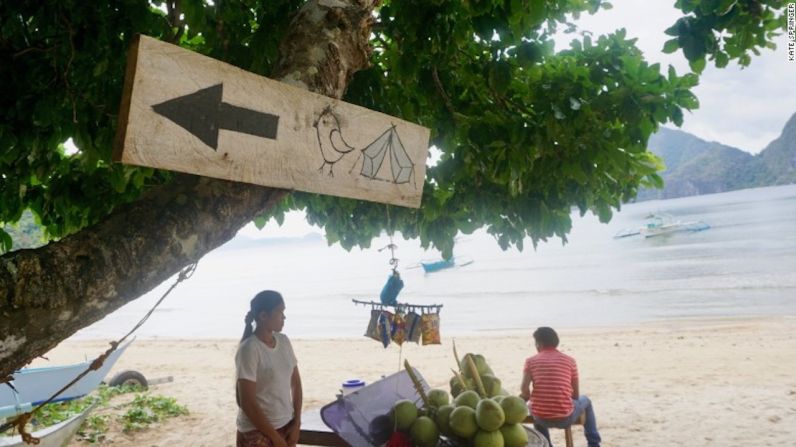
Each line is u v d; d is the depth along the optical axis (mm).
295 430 4059
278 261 154500
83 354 18344
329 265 100375
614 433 7914
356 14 1881
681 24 2514
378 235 4945
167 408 9445
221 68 1294
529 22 2557
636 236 84250
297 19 1824
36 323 1125
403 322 4871
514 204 3977
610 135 3297
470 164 3455
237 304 45750
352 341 19516
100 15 2451
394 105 3291
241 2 3135
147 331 29734
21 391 8125
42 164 3342
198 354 17469
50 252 1173
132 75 1143
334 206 4738
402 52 2998
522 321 25438
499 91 3088
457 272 53625
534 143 3188
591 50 3238
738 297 27875
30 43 2582
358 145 1642
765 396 9406
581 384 11289
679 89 3047
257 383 3977
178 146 1221
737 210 133875
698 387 10359
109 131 2945
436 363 14648
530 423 5562
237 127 1331
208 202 1404
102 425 8375
